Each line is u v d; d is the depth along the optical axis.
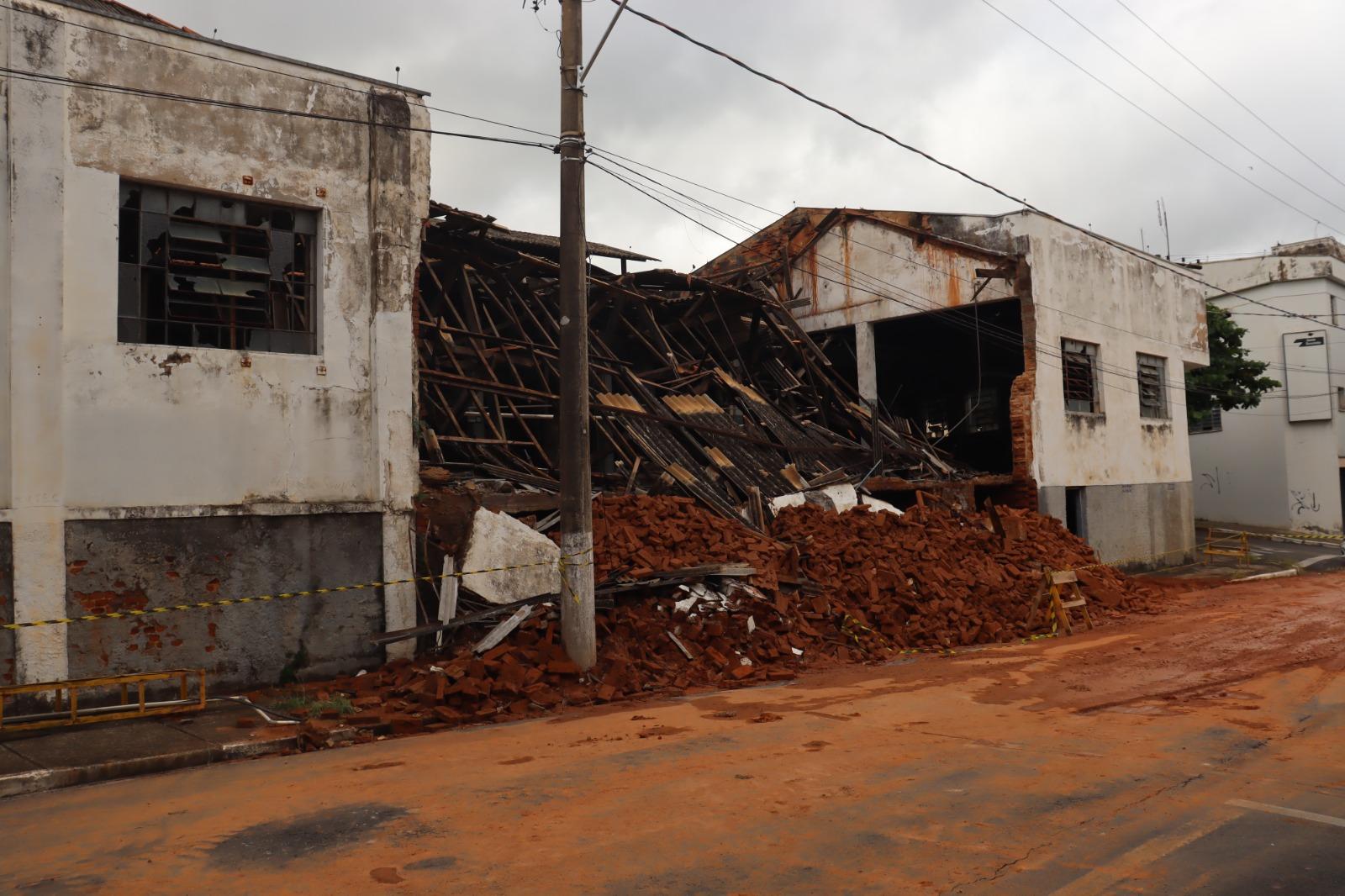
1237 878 4.94
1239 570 27.14
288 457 11.59
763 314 23.94
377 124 12.47
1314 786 6.67
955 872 5.07
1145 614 18.05
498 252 17.64
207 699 10.52
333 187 12.16
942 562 16.77
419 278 17.48
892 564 15.86
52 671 9.86
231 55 11.48
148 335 10.99
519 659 11.19
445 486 13.33
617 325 20.94
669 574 13.08
